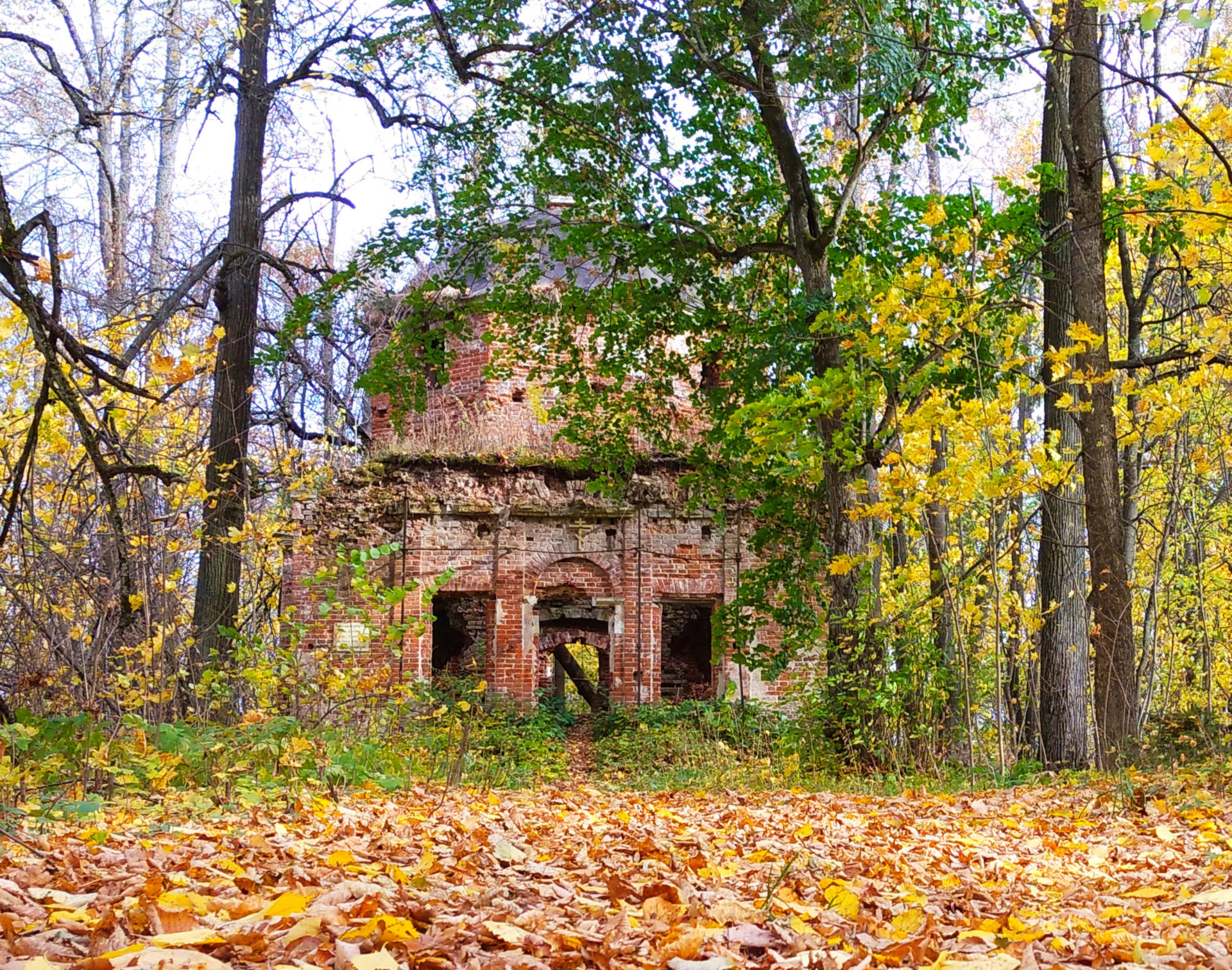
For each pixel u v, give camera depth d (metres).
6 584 9.09
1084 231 12.09
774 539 17.91
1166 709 14.99
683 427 18.92
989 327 13.95
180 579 11.22
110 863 4.57
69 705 9.43
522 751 18.25
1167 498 18.20
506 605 22.23
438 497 22.14
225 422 15.38
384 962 2.64
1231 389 14.47
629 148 15.75
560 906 4.01
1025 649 15.38
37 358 10.38
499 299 18.31
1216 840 6.45
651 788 14.55
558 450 22.86
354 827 6.54
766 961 3.25
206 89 15.88
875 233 16.70
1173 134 9.87
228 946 2.87
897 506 11.60
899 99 14.48
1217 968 3.21
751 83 14.66
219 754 8.04
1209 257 12.41
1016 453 11.25
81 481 9.93
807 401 12.43
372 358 20.80
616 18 13.43
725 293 18.06
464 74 13.82
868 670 13.64
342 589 21.25
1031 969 3.06
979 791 11.34
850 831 7.54
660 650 22.55
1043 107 16.06
